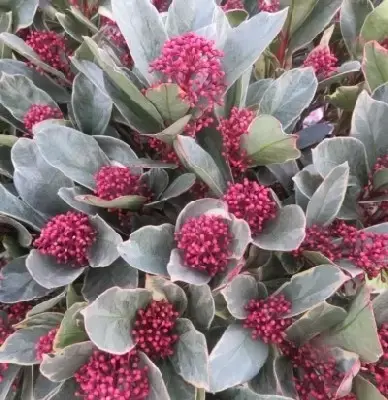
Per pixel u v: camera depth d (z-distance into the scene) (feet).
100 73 1.10
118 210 1.11
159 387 0.91
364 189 1.14
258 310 1.00
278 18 1.09
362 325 0.92
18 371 1.07
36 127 1.10
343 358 0.96
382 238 1.00
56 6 1.52
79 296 1.10
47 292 1.07
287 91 1.18
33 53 1.29
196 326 1.02
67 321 0.93
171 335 0.99
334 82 1.39
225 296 0.98
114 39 1.39
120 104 1.10
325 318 0.97
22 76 1.22
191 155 1.01
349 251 1.03
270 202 1.00
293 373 1.04
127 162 1.13
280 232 0.99
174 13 1.16
